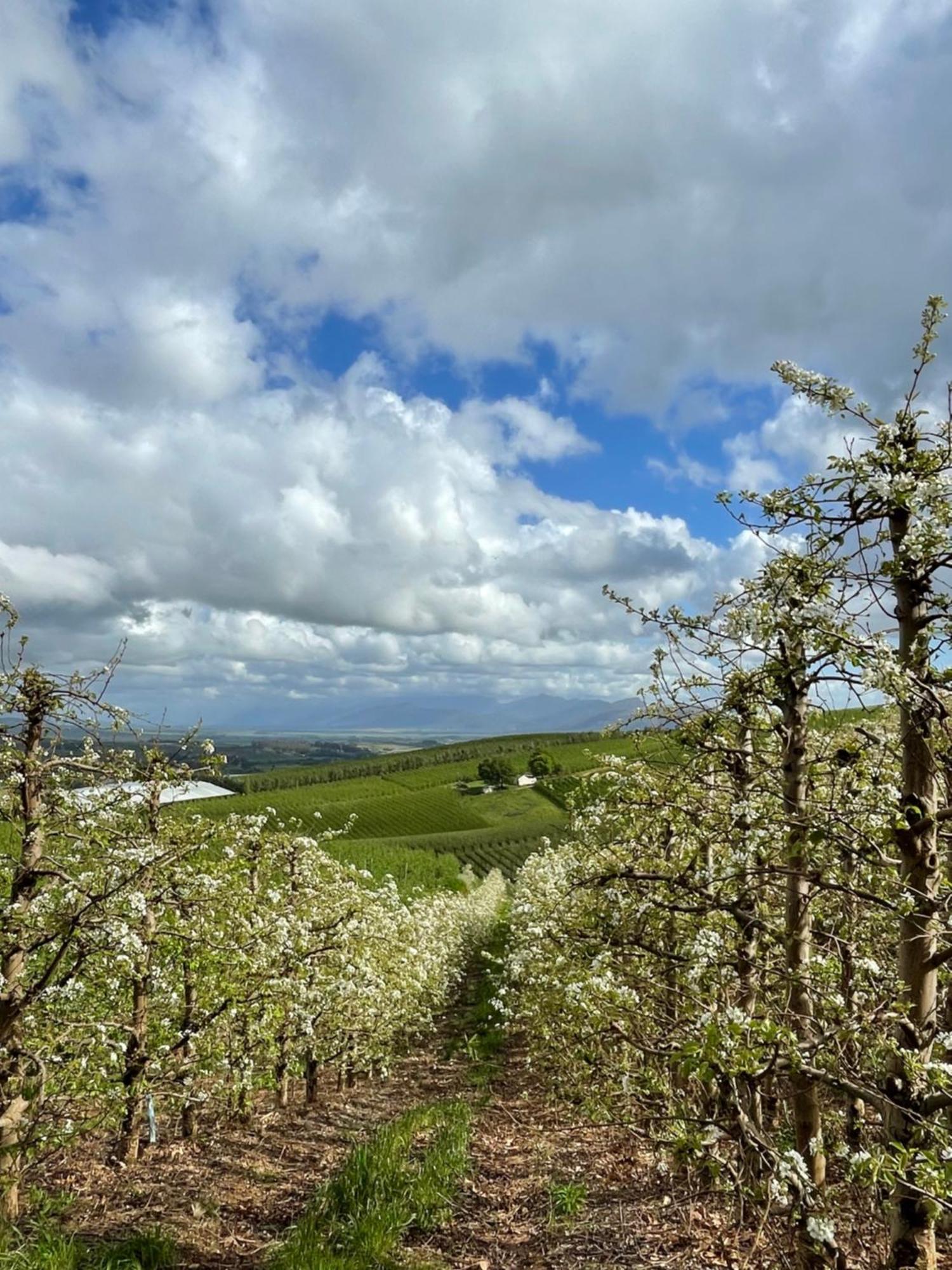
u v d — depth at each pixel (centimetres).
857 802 557
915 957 493
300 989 1230
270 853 1292
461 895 4688
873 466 503
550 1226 830
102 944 774
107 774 859
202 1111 1394
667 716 683
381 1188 906
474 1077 1742
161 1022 1083
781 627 512
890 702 503
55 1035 868
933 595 507
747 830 600
